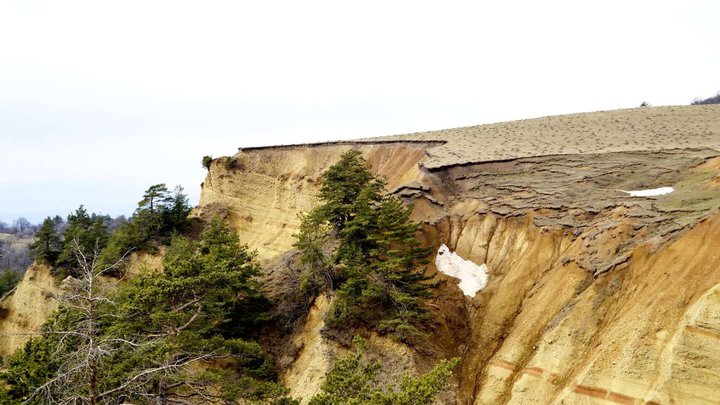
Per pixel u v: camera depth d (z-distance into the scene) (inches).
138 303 1033.5
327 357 1218.6
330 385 826.2
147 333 1014.4
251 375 1300.4
